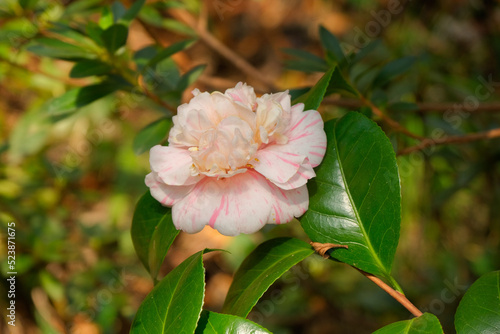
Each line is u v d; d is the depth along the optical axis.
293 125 0.48
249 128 0.46
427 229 0.89
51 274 0.84
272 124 0.47
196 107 0.47
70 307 0.84
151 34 0.79
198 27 0.82
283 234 0.84
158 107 0.70
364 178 0.48
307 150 0.47
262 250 0.49
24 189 0.86
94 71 0.58
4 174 0.88
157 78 0.65
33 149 0.86
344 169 0.49
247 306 0.46
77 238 0.90
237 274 0.49
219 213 0.46
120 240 0.90
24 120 0.87
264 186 0.47
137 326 0.46
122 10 0.63
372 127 0.49
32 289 0.83
